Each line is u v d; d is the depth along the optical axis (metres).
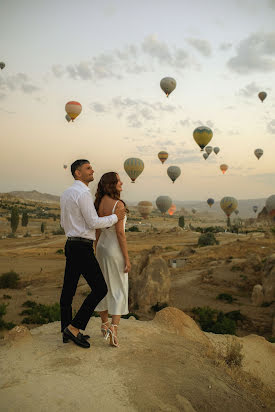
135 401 2.91
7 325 21.97
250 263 39.38
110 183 3.96
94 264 3.86
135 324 5.25
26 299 33.75
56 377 3.13
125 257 3.98
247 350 6.89
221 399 3.47
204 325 24.05
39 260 65.31
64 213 3.82
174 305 29.45
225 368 4.54
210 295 32.69
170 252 69.31
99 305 4.17
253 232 117.19
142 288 29.53
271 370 6.02
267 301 28.42
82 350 3.82
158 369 3.66
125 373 3.39
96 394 2.91
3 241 103.88
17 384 2.93
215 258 52.94
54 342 4.02
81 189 3.75
